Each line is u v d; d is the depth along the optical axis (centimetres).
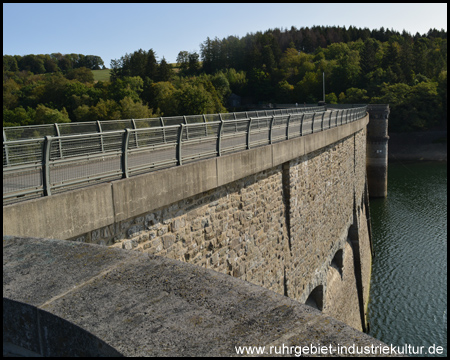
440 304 2736
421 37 17538
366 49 13138
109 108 7788
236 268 1115
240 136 1139
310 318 256
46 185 608
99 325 258
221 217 1039
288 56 17025
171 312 267
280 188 1395
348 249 2652
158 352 229
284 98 14075
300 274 1572
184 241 903
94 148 955
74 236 618
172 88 9725
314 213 1752
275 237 1354
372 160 5650
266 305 272
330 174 2034
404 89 10475
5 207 514
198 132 1365
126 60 13162
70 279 321
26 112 8025
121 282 312
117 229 721
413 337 2419
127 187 709
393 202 5328
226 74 14862
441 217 4506
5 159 668
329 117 2036
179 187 838
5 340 307
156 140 977
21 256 371
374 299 2900
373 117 5581
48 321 277
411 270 3266
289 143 1382
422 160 9150
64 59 18488
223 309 269
